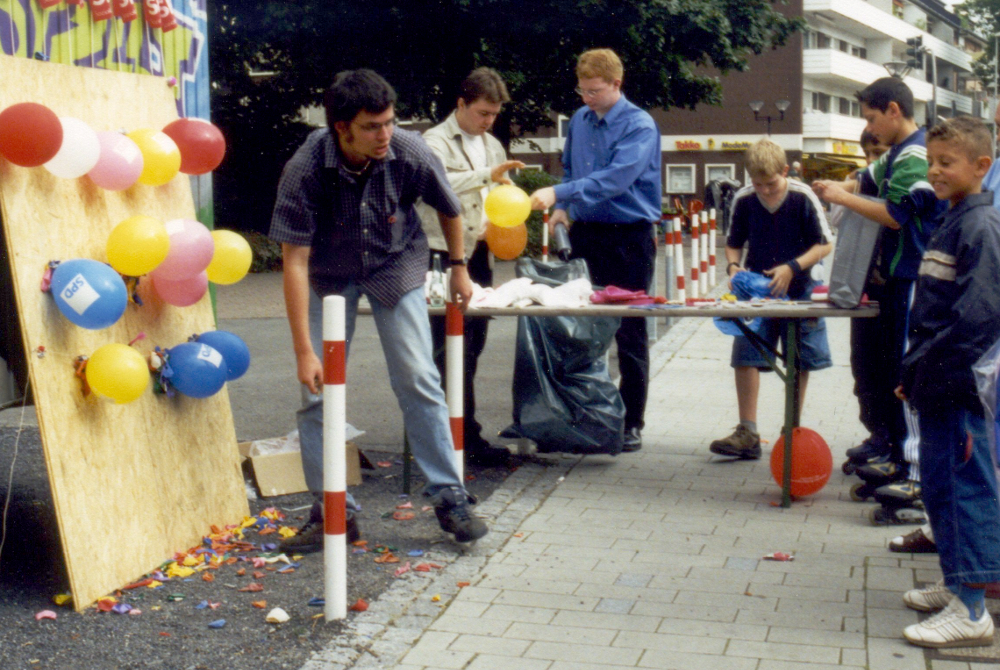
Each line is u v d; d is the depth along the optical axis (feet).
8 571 14.21
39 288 12.87
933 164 11.75
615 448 19.66
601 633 12.32
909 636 11.91
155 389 14.89
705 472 19.51
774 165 19.70
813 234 19.94
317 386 14.25
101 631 12.35
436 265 18.74
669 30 79.92
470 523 14.80
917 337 11.96
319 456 14.74
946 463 11.74
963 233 11.46
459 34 72.69
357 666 11.48
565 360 19.60
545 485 18.53
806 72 186.60
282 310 47.06
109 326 13.33
